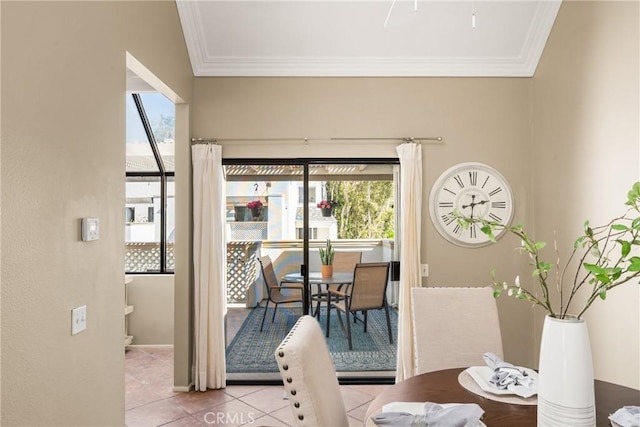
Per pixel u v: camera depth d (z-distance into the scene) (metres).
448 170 3.57
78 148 1.84
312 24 3.30
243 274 3.72
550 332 1.21
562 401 1.17
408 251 3.48
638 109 2.38
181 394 3.35
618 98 2.54
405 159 3.50
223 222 3.65
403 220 3.50
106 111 2.09
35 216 1.55
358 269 3.71
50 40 1.66
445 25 3.32
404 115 3.59
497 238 3.56
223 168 3.70
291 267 3.72
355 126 3.58
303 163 3.69
